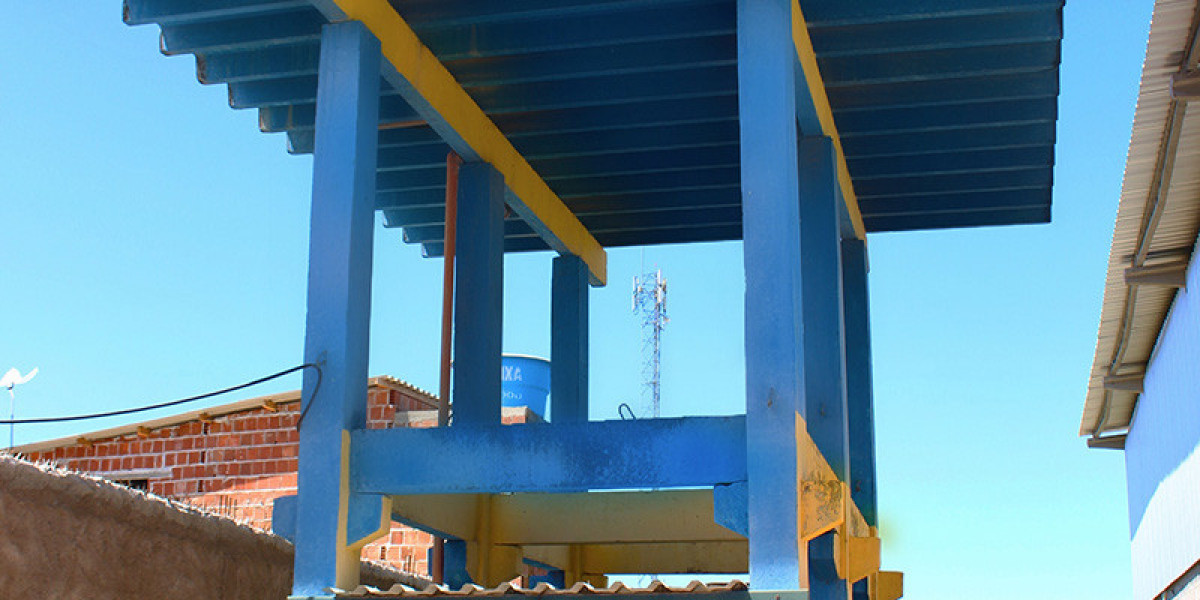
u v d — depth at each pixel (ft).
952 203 39.24
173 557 25.49
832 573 27.61
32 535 21.27
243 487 57.31
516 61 30.78
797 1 27.17
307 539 23.72
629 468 23.70
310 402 24.29
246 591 28.50
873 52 29.43
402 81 28.19
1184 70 32.24
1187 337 46.55
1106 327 53.52
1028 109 33.06
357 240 25.05
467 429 24.34
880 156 35.94
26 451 59.62
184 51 29.07
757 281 23.50
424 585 41.45
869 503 36.78
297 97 32.07
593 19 29.19
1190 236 43.78
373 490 24.20
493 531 32.63
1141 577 72.74
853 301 38.58
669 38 28.99
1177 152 36.70
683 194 39.11
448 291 31.14
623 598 22.49
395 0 28.09
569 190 38.40
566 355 38.93
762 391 22.91
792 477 22.35
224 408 58.03
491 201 32.68
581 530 32.37
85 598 22.48
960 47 29.84
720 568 39.47
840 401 30.27
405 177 37.50
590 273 41.45
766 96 24.50
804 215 31.35
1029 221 39.99
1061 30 28.99
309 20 28.32
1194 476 48.14
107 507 23.25
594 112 33.30
